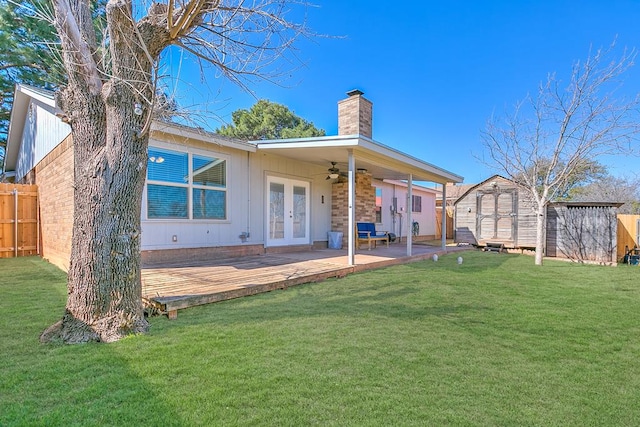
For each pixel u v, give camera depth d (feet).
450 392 8.07
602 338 11.88
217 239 26.58
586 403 7.74
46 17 11.69
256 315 13.70
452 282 21.68
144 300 14.02
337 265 23.95
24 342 10.55
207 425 6.64
